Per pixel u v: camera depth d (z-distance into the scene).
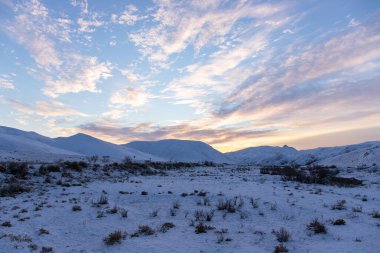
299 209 16.11
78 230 12.70
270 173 40.91
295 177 33.78
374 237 11.57
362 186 29.95
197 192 20.78
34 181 24.34
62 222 13.75
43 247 10.39
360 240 11.20
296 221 13.97
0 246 10.38
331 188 26.80
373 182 35.09
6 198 18.69
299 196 19.91
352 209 16.16
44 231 12.19
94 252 10.29
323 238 11.59
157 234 12.16
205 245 10.85
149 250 10.41
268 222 13.80
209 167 56.75
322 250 10.20
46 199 18.47
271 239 11.46
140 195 19.95
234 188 23.06
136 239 11.55
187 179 31.33
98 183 25.30
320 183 30.91
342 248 10.38
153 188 22.78
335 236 11.77
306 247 10.56
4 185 22.12
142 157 143.62
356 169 60.22
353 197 21.12
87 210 15.76
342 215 14.96
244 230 12.61
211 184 25.69
